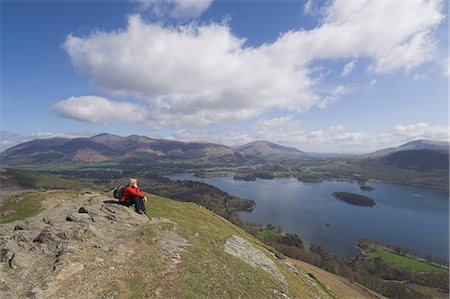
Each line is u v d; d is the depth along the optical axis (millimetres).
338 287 49031
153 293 14516
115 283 14367
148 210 35688
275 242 127250
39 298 12133
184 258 19281
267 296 19344
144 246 19328
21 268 14531
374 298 56531
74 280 13898
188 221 36031
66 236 18172
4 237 17828
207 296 16094
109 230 20781
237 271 20641
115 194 27875
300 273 40188
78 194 42312
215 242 25531
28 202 36688
